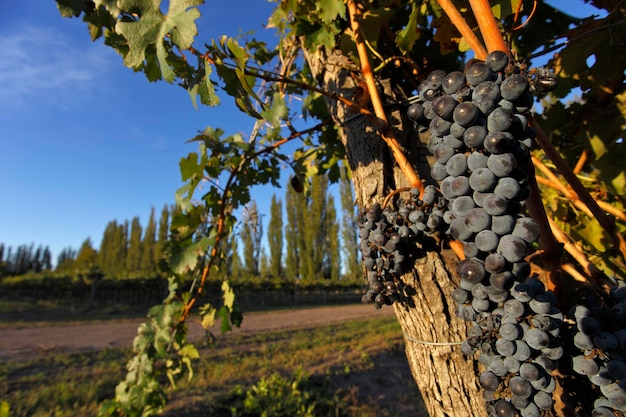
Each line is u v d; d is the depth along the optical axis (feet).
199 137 9.12
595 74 5.14
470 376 4.22
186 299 10.02
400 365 33.91
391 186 5.14
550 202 7.11
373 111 5.46
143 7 3.81
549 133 6.65
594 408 3.36
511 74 2.75
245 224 10.12
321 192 139.54
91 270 97.50
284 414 21.42
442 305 4.44
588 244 6.35
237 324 10.61
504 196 2.75
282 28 8.33
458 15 3.26
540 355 3.06
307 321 66.85
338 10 5.38
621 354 3.20
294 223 140.77
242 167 9.70
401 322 5.00
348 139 5.78
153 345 10.02
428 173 5.07
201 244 8.79
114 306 89.86
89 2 4.70
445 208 4.17
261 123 8.15
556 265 3.46
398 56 5.55
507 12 4.20
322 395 25.02
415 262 4.63
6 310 77.36
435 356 4.45
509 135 2.63
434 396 4.48
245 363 33.81
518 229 2.81
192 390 25.93
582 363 3.28
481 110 2.76
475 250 3.06
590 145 5.60
